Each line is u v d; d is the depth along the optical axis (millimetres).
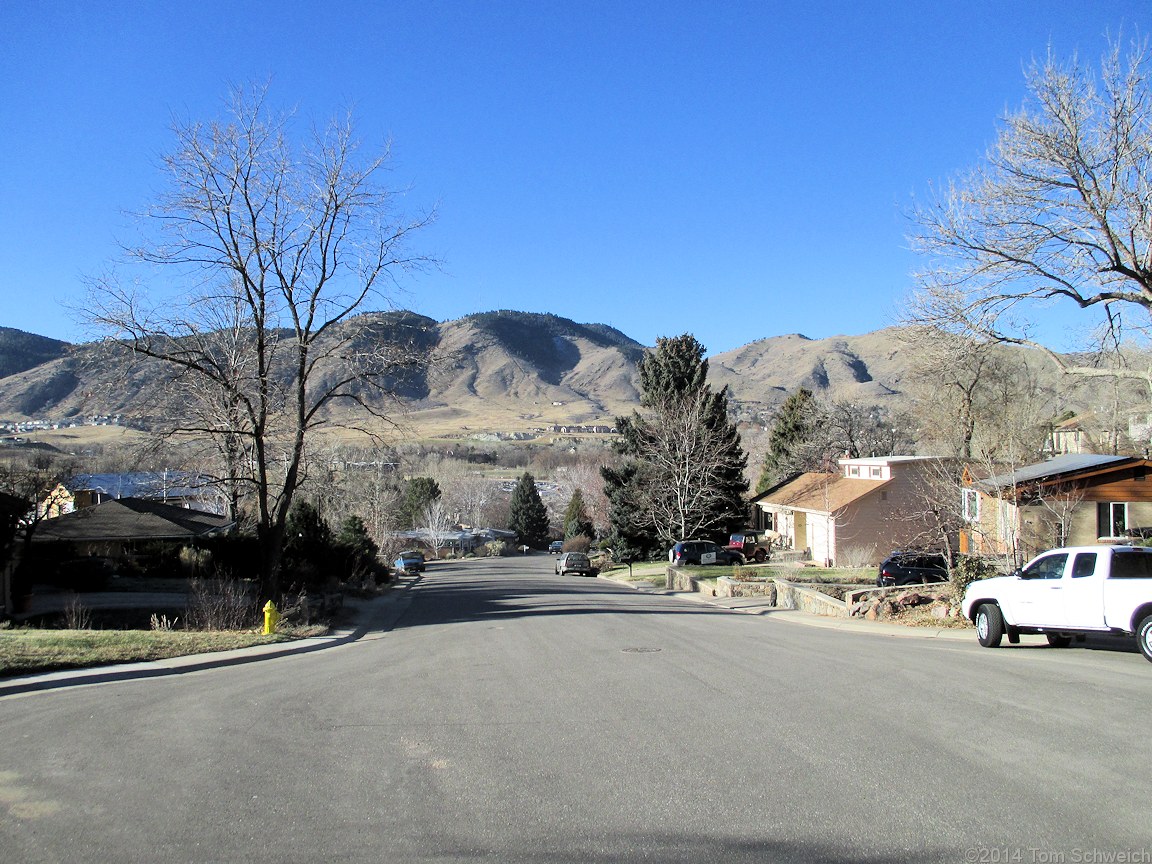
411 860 5211
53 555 33562
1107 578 13602
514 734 8516
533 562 83062
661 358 58500
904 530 43625
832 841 5453
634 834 5613
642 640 17125
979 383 36625
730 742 8031
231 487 35531
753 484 93375
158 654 15219
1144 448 38312
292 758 7688
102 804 6367
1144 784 6566
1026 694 10258
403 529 99000
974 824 5746
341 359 25578
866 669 12516
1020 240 21391
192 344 24484
